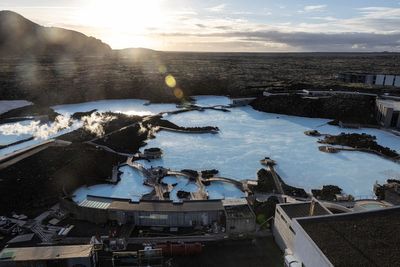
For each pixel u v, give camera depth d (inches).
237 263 1050.1
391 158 2009.1
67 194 1473.9
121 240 1118.4
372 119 2955.2
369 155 2097.7
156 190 1568.7
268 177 1716.3
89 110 3348.9
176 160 1983.3
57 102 3622.0
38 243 1131.9
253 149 2201.0
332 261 741.9
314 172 1825.8
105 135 2305.6
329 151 2135.8
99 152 1907.0
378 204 1407.5
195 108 3476.9
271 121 3002.0
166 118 3080.7
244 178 1729.8
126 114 3154.5
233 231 1211.2
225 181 1676.9
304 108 3221.0
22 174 1562.5
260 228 1240.8
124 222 1256.8
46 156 1784.0
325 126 2832.2
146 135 2465.6
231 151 2158.0
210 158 2025.1
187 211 1240.2
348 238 836.6
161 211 1238.3
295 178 1749.5
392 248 794.2
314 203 1136.8
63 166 1683.1
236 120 3031.5
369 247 797.2
